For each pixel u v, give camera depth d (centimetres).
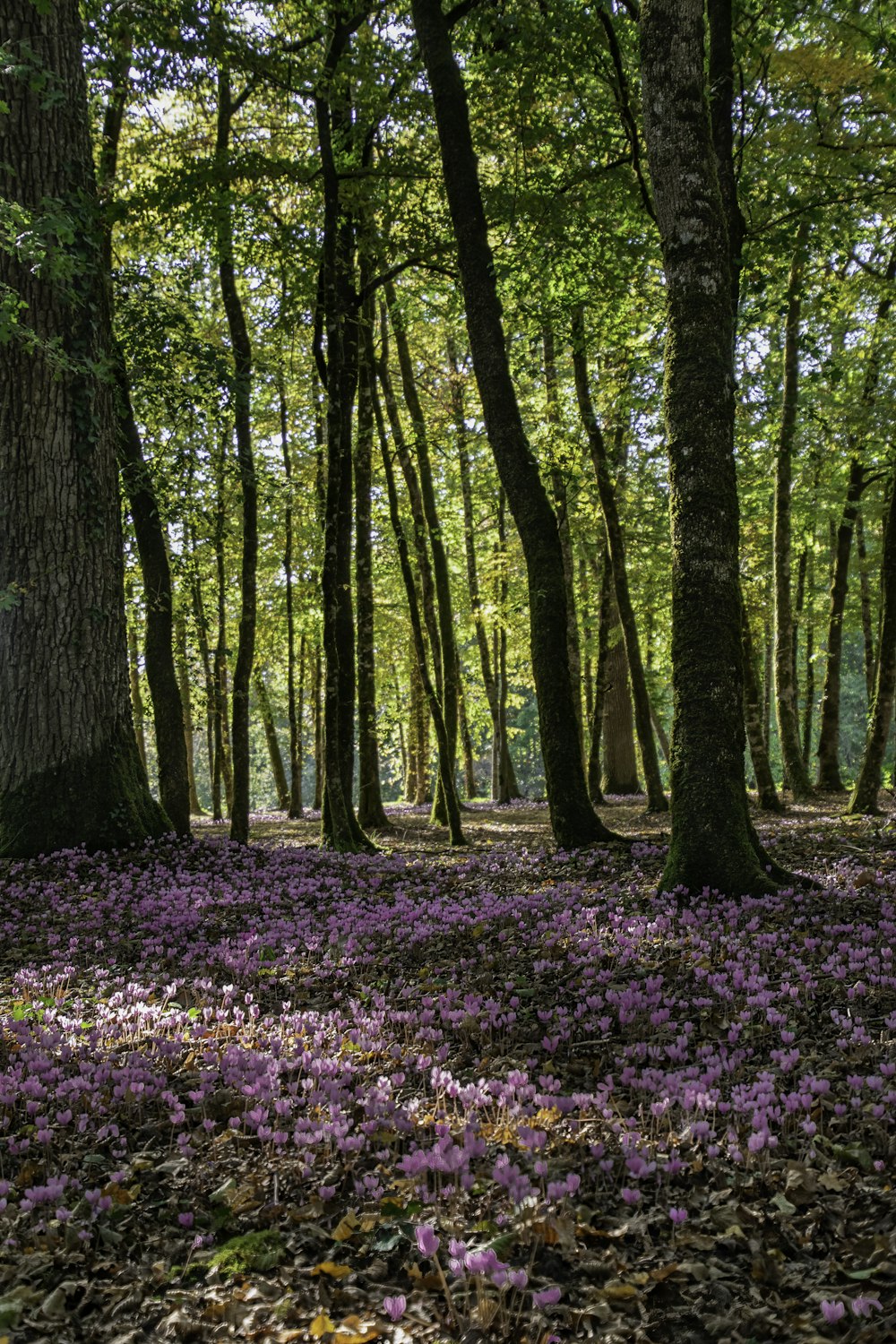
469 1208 322
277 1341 258
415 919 777
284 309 1422
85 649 1030
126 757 1070
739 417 1664
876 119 1265
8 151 988
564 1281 283
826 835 1198
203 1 1135
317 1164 359
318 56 1305
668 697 3594
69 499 1021
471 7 1158
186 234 1316
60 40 1020
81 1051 475
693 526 788
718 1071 392
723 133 1008
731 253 1014
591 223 1298
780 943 629
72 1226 318
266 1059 440
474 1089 378
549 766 1148
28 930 767
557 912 770
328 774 1326
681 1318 265
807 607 2855
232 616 2739
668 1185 335
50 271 852
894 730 4509
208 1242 311
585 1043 482
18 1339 263
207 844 1127
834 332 1706
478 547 2912
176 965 666
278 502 2112
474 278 1103
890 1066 409
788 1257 289
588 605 2798
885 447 1694
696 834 776
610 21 1038
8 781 1009
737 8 1091
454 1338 258
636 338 1505
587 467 1934
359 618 1914
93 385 1041
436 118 1109
